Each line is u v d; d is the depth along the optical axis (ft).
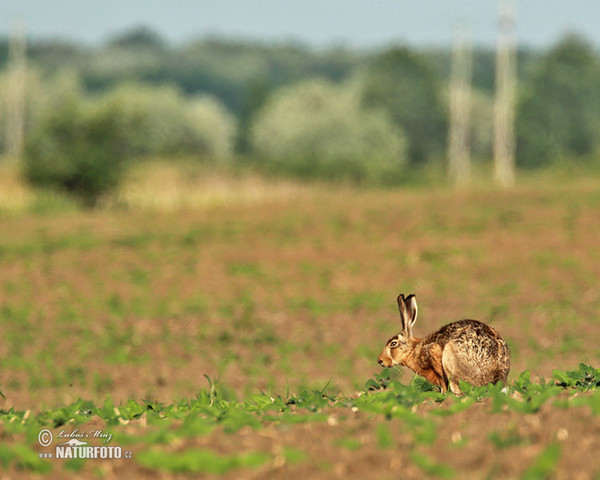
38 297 252.83
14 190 455.63
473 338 93.61
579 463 61.57
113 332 211.61
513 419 74.33
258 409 92.27
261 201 460.55
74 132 464.24
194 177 510.99
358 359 184.44
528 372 100.73
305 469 64.75
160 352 192.95
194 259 310.24
